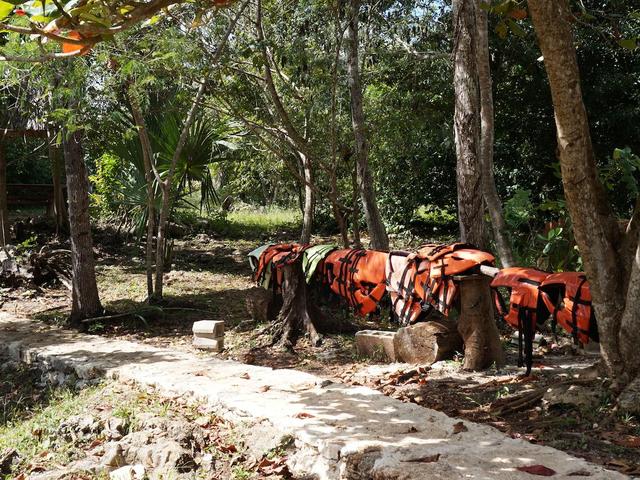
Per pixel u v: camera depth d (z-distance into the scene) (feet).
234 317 30.91
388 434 14.30
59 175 53.47
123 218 54.65
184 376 19.88
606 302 16.34
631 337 15.94
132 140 42.16
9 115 46.34
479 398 17.84
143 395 19.15
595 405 15.75
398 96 40.73
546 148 51.49
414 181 57.72
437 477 11.87
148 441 16.02
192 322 30.58
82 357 23.24
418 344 21.80
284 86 37.99
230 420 16.62
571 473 11.91
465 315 20.79
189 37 31.24
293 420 15.31
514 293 18.67
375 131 38.63
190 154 42.98
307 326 26.00
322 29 34.55
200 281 40.98
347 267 24.02
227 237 59.88
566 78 15.10
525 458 12.69
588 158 16.17
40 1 9.15
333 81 33.50
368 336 23.32
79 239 30.71
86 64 28.43
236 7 36.14
